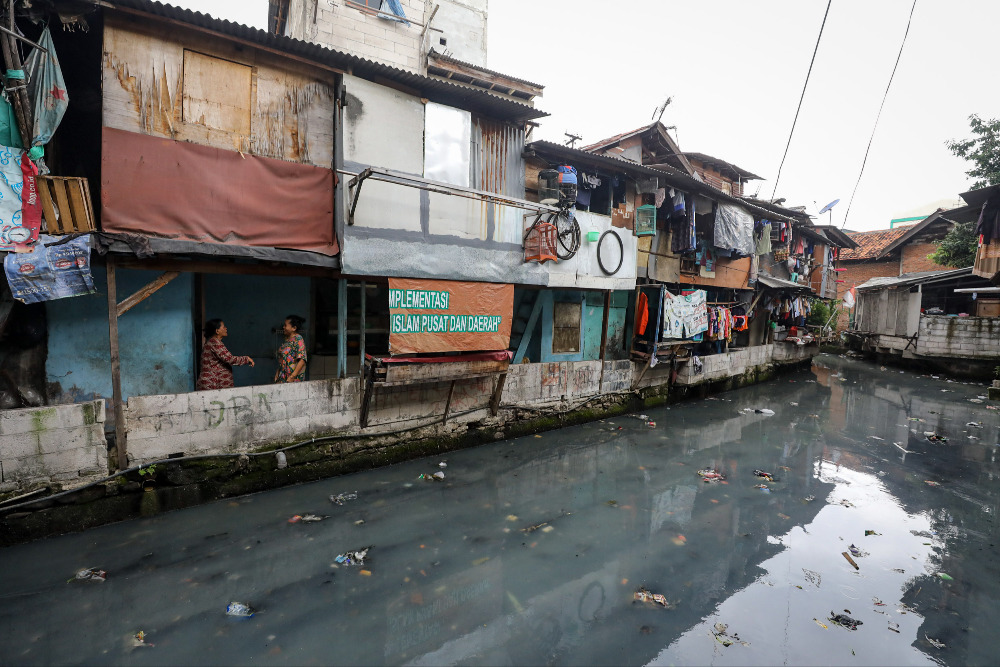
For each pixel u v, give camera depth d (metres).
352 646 4.40
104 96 5.84
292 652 4.28
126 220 5.99
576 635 4.68
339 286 7.94
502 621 4.85
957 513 7.56
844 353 28.55
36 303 5.97
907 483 8.78
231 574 5.29
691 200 13.38
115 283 6.20
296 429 7.52
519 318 11.88
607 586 5.47
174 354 6.90
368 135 7.68
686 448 10.51
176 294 6.87
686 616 5.00
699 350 16.47
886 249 28.05
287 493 7.19
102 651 4.15
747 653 4.48
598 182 10.99
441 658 4.32
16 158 5.38
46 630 4.34
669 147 16.14
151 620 4.54
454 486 7.89
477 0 13.44
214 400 6.71
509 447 9.91
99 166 6.89
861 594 5.44
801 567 5.98
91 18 5.98
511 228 9.56
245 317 8.61
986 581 5.73
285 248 7.05
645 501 7.75
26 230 5.44
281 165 7.02
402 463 8.63
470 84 12.73
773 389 17.78
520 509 7.24
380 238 7.84
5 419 5.30
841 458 10.12
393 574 5.48
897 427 12.61
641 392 13.50
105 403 6.43
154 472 6.28
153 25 6.09
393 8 11.70
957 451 10.67
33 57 5.45
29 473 5.47
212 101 6.58
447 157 8.65
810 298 25.25
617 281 11.71
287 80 7.12
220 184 6.57
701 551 6.29
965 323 20.44
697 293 14.02
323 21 10.89
